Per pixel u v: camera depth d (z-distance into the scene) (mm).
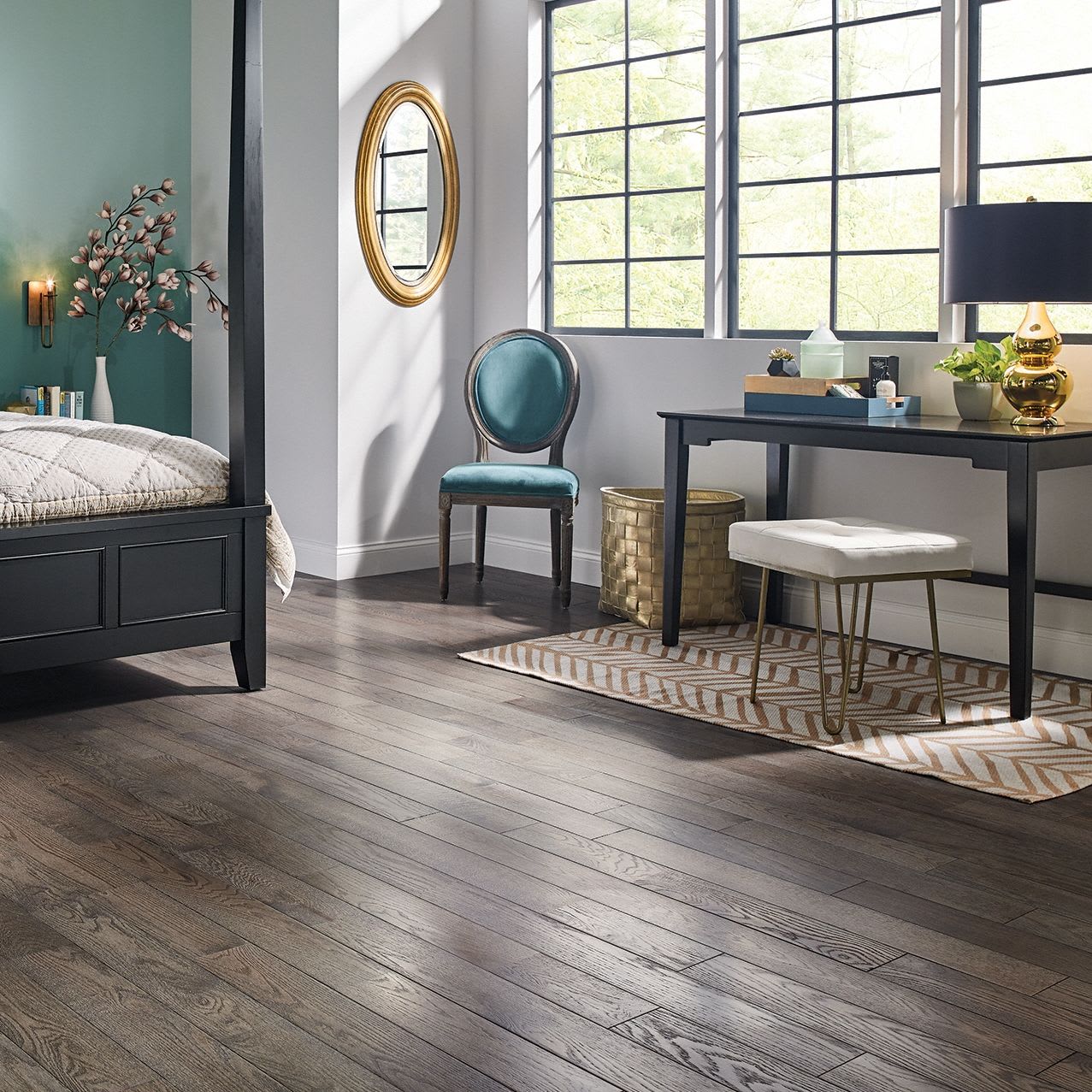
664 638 4277
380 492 5535
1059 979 2094
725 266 4863
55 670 4023
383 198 5359
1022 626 3441
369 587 5273
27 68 5453
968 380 3840
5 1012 1963
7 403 5551
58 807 2838
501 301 5621
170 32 5840
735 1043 1891
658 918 2311
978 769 3105
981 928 2279
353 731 3402
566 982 2072
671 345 4977
